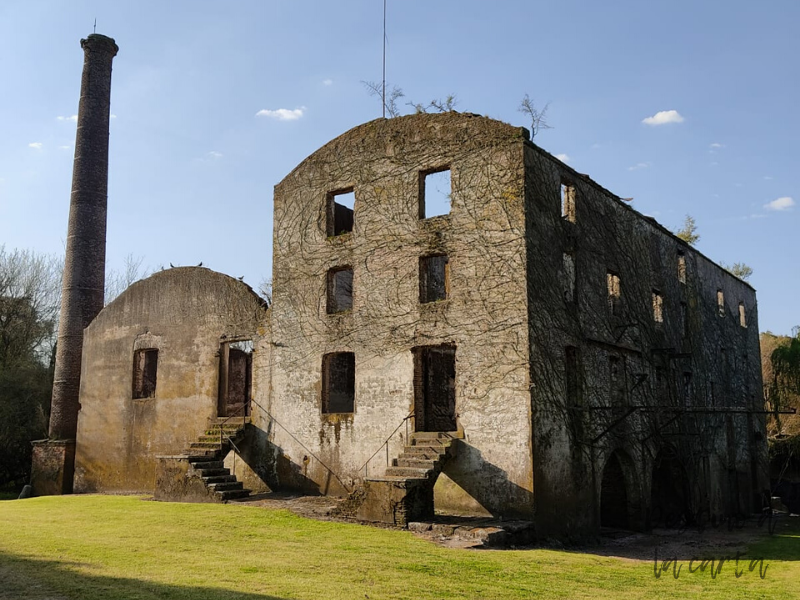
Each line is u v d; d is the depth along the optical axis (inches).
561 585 450.3
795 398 1539.1
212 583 400.2
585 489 749.9
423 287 784.3
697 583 509.0
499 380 699.4
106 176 1277.1
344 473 805.9
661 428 914.7
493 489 684.1
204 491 803.4
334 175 880.9
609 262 873.5
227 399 962.7
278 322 907.4
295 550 514.9
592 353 801.6
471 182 756.0
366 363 805.9
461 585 426.9
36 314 1632.6
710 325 1197.7
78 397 1150.3
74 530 594.6
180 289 1034.7
